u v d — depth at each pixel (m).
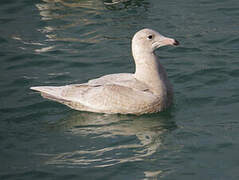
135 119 12.26
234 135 11.07
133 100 12.29
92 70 14.66
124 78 12.66
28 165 10.40
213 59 14.78
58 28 17.31
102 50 15.75
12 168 10.31
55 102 13.20
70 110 12.84
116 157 10.55
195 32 16.48
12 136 11.55
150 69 12.43
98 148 10.96
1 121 12.22
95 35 16.67
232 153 10.42
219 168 9.96
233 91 13.02
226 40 15.88
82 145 11.12
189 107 12.55
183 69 14.38
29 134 11.64
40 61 15.32
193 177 9.72
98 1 18.92
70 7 18.67
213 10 17.92
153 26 16.89
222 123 11.64
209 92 13.10
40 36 16.86
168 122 12.00
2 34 17.06
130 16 17.72
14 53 15.82
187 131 11.45
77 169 10.19
